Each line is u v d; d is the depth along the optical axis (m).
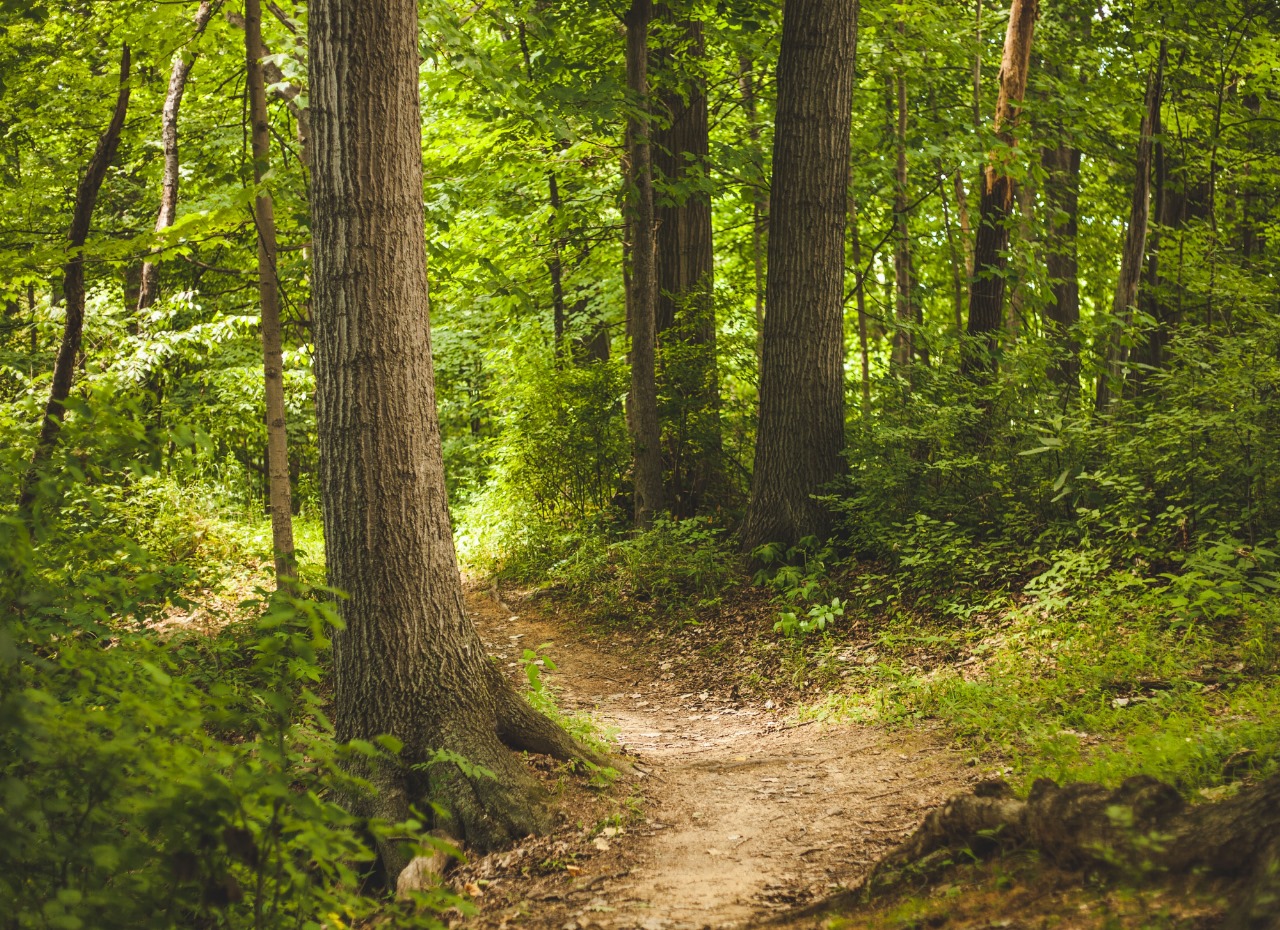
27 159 13.16
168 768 3.14
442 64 13.05
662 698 9.64
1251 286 11.82
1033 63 16.41
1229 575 7.33
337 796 5.69
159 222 10.00
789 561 11.69
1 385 13.40
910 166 17.33
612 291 19.92
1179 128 14.96
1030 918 3.19
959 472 10.80
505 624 12.52
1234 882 2.89
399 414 5.93
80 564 5.40
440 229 13.26
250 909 3.71
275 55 9.31
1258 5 13.80
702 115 15.38
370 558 5.87
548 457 15.63
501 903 4.81
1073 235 18.92
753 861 4.93
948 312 21.36
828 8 11.56
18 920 3.12
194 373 15.70
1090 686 6.66
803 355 11.83
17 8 8.89
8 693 3.26
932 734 6.78
